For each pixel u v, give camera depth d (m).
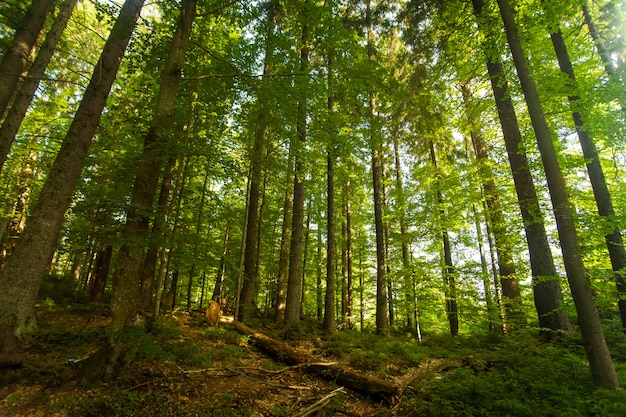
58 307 9.08
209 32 9.20
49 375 4.30
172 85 5.97
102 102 5.98
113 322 4.70
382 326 13.30
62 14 7.00
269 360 7.27
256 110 8.28
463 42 9.34
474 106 10.81
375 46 13.97
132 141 10.91
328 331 11.91
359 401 5.63
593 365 4.48
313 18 7.70
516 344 7.09
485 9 7.89
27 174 11.98
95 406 3.79
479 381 5.25
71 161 5.47
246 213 10.91
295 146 8.27
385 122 13.44
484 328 12.62
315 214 19.72
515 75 8.76
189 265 8.09
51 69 10.71
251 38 8.82
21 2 7.40
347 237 18.89
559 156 8.57
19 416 3.45
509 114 8.75
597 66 9.45
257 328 10.95
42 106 12.05
